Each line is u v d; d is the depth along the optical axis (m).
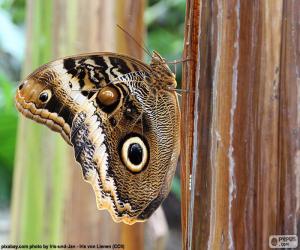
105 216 0.78
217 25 0.64
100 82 0.72
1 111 0.97
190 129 0.66
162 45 1.35
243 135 0.64
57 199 0.78
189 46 0.66
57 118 0.72
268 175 0.64
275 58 0.64
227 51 0.64
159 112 0.73
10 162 1.00
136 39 0.79
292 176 0.64
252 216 0.64
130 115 0.73
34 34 0.79
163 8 1.38
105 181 0.72
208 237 0.65
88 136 0.72
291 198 0.64
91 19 0.78
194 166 0.65
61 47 0.78
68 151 0.78
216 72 0.65
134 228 0.79
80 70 0.72
